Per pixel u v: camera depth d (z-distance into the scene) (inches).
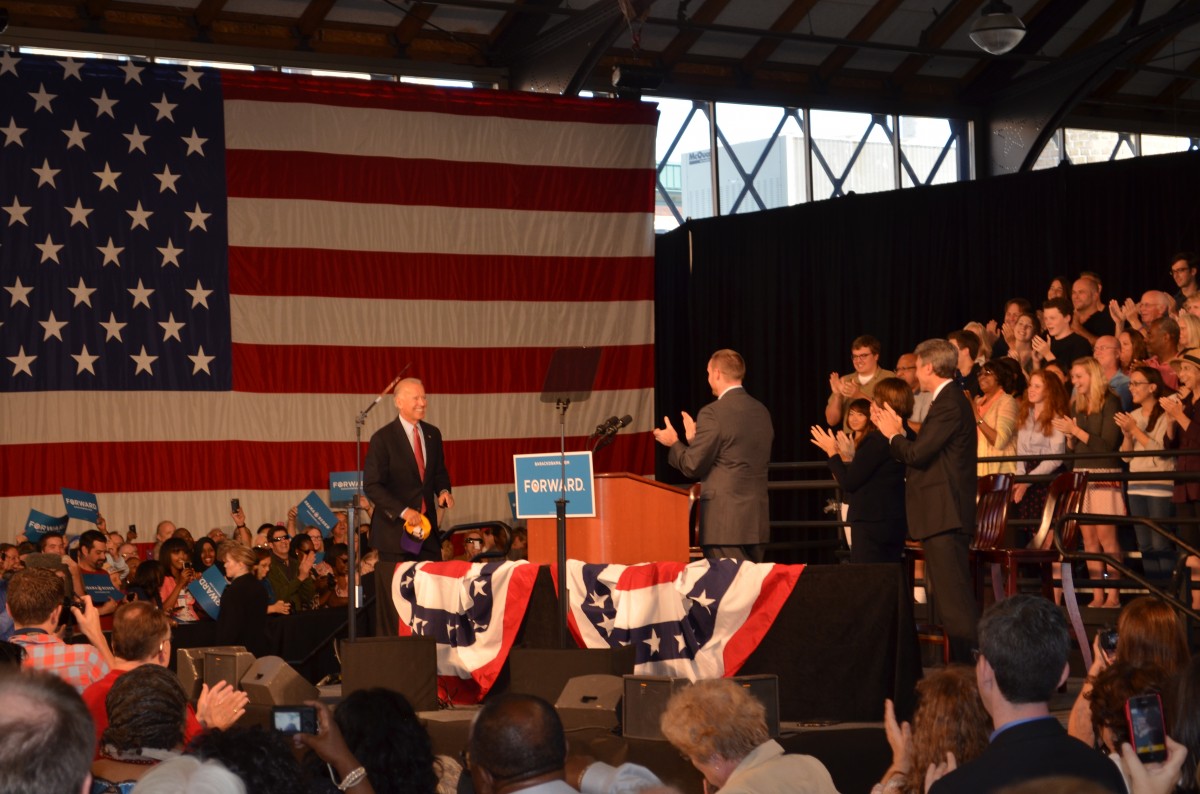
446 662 283.0
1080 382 338.3
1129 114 692.7
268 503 516.1
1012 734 107.8
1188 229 500.1
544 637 274.8
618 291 580.4
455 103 558.6
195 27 551.2
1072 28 622.5
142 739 133.6
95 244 502.0
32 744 57.9
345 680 264.5
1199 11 546.3
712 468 276.1
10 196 492.4
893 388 274.2
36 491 486.9
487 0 561.3
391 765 127.5
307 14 560.7
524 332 563.2
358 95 542.9
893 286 578.2
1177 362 330.0
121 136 508.1
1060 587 288.0
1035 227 537.6
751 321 616.1
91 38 531.8
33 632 200.7
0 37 517.7
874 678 242.5
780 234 608.1
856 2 600.4
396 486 324.8
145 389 504.1
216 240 518.3
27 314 491.5
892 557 271.7
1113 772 104.5
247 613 341.4
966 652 238.7
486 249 559.5
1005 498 290.0
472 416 551.5
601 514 272.7
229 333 517.3
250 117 526.6
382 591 301.7
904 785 135.2
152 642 179.8
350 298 535.5
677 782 212.7
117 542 470.0
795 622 247.4
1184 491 309.3
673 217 639.8
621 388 577.3
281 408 521.7
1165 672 130.6
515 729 108.7
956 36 626.8
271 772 94.8
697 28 583.8
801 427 603.8
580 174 577.0
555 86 577.9
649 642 258.5
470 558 399.2
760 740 148.7
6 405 485.7
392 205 545.0
